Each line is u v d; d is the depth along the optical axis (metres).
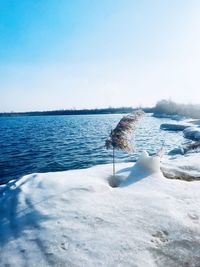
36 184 6.64
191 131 39.59
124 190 6.34
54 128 66.62
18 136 46.00
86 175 7.73
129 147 7.36
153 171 7.80
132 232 4.41
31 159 24.33
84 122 97.50
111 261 3.68
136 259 3.74
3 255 3.94
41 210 5.15
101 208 5.25
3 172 19.77
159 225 4.65
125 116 7.57
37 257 3.82
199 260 3.77
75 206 5.31
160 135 43.62
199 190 6.50
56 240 4.18
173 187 6.68
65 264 3.63
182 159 10.57
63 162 22.84
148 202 5.56
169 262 3.72
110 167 8.98
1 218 5.20
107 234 4.33
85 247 3.99
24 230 4.56
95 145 32.69
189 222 4.80
